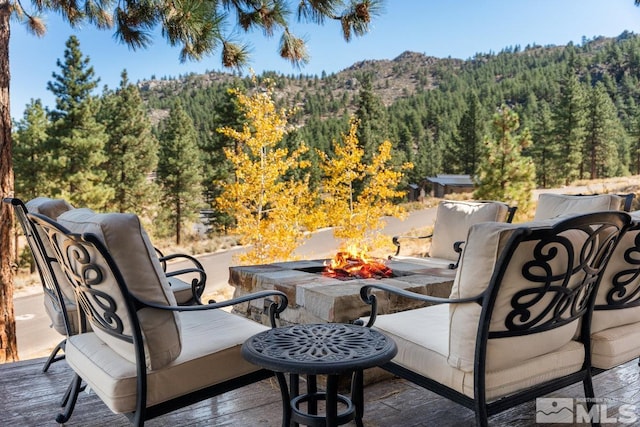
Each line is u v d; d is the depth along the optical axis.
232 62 4.02
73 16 4.41
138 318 1.40
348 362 1.26
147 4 3.88
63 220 1.60
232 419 2.02
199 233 24.89
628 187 23.28
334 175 10.22
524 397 1.52
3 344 3.96
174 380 1.49
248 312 3.18
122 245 1.37
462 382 1.46
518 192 12.00
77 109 17.48
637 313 1.89
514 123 12.19
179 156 23.09
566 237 1.41
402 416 2.03
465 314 1.43
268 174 9.52
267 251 9.36
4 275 3.97
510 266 1.34
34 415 2.08
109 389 1.42
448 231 3.94
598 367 1.76
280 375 1.51
